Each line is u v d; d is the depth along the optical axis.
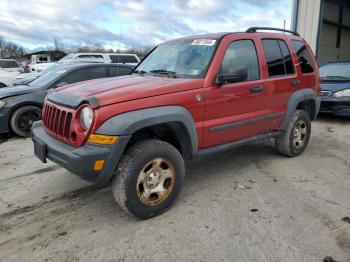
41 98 7.36
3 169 5.30
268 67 4.78
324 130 7.69
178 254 3.01
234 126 4.29
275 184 4.50
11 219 3.70
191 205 3.91
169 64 4.48
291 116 5.21
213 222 3.53
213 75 3.98
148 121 3.38
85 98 3.28
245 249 3.06
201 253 3.02
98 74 8.24
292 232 3.32
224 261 2.91
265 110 4.74
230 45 4.28
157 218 3.63
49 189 4.47
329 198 4.07
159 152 3.52
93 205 3.99
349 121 8.73
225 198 4.08
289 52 5.23
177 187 3.76
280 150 5.53
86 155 3.16
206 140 4.02
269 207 3.84
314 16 13.85
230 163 5.32
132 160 3.38
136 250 3.09
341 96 8.18
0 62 23.61
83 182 4.66
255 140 4.74
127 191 3.38
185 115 3.69
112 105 3.25
